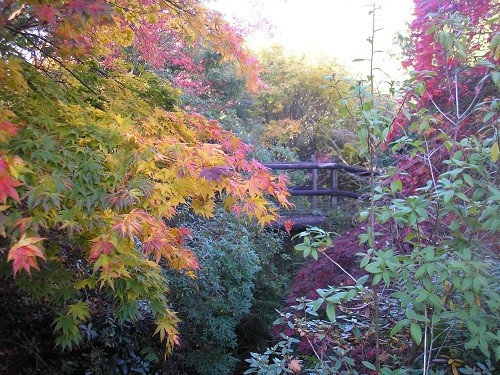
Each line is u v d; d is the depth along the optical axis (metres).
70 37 2.41
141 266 2.42
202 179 2.21
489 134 2.44
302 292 4.11
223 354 5.06
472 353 2.11
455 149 2.26
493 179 2.01
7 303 3.44
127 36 3.39
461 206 1.92
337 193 7.39
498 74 1.95
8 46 2.39
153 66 5.52
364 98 2.12
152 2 3.24
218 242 5.30
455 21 2.16
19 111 2.20
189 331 4.80
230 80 10.20
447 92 3.18
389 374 1.88
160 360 4.49
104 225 2.02
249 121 11.08
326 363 2.28
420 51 3.47
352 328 2.36
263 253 6.02
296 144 11.29
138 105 2.92
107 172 2.09
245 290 5.20
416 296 1.83
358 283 1.98
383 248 2.35
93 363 3.91
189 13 3.23
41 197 1.77
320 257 4.33
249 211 2.47
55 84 2.60
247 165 2.58
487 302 1.70
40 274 2.43
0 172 1.54
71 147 2.12
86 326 3.77
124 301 2.62
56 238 2.42
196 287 4.54
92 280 2.42
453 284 1.77
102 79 3.03
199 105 8.29
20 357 3.71
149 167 2.13
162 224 2.21
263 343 5.76
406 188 3.06
